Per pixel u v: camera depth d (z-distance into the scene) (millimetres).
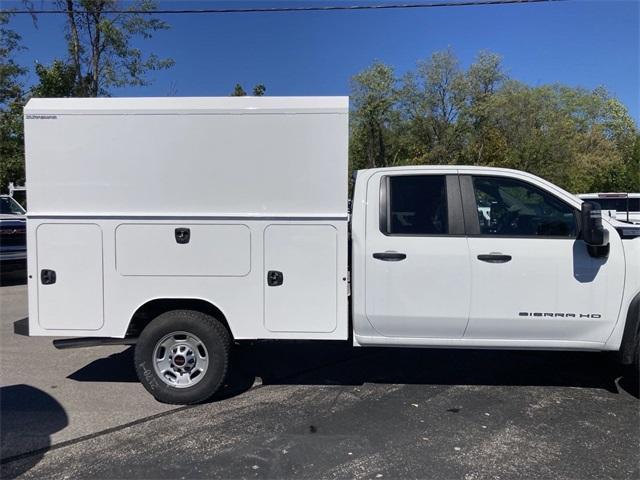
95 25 18531
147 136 4551
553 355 6145
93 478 3469
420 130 44562
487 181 4668
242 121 4523
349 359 6027
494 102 39969
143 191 4574
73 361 6039
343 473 3521
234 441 3986
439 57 42844
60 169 4582
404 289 4566
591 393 4973
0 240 10898
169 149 4551
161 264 4605
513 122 39750
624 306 4504
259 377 5426
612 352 4812
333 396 4906
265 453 3797
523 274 4500
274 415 4469
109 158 4566
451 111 43469
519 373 5547
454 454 3777
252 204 4551
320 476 3482
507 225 4625
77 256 4633
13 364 5930
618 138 50312
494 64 41938
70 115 4551
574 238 4520
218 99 4566
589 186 40281
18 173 19641
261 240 4566
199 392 4637
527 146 38062
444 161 42344
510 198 4660
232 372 5566
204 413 4520
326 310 4602
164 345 4691
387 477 3467
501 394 4945
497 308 4531
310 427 4230
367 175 4734
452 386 5172
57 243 4629
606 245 4430
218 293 4613
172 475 3502
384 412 4527
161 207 4578
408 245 4559
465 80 42125
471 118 42156
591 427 4223
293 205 4543
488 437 4047
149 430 4191
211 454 3787
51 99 4629
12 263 11117
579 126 46062
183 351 4691
